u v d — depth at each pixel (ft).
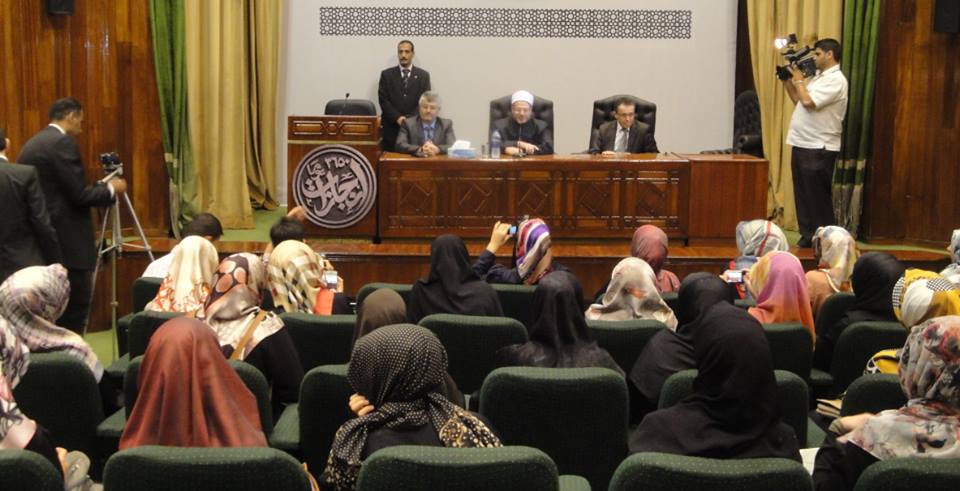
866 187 29.17
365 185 25.58
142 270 24.85
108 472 8.62
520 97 26.99
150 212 27.12
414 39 32.81
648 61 33.24
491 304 15.98
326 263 17.94
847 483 9.18
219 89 29.58
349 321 14.34
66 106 20.52
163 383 9.77
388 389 9.12
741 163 25.88
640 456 8.74
